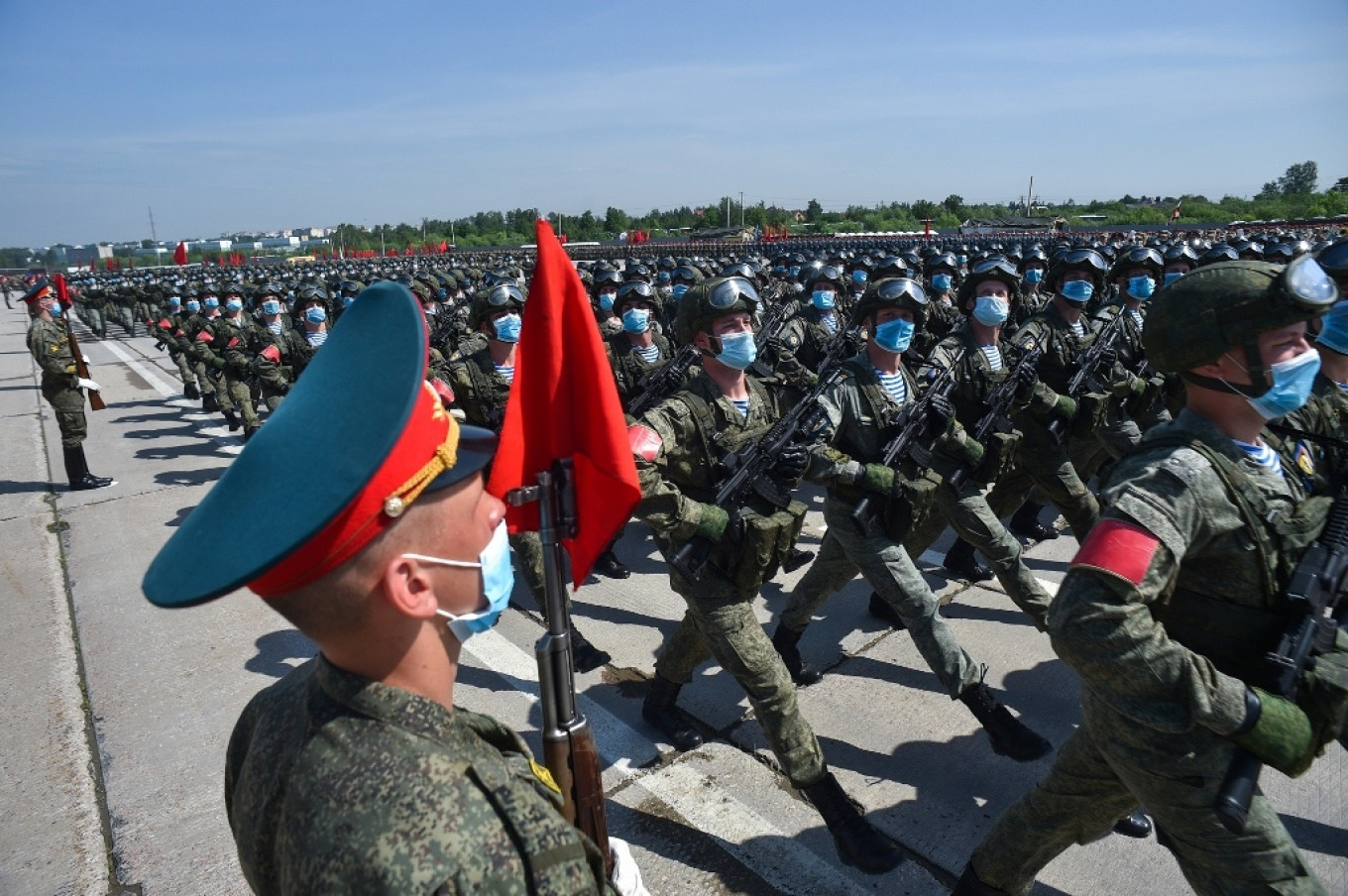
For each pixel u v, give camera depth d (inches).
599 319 395.9
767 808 134.0
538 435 60.7
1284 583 75.7
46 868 126.0
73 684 178.7
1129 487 74.4
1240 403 77.3
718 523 115.8
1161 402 255.1
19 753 154.4
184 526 39.2
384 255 2596.0
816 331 346.9
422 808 36.1
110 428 449.7
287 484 37.5
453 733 41.3
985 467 174.7
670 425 128.0
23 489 331.0
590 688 172.7
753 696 120.2
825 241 1603.1
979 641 184.7
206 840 131.0
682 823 131.3
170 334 567.2
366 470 36.6
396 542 39.7
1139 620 70.2
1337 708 72.8
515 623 203.2
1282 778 138.1
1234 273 75.0
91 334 1020.5
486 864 35.5
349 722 40.0
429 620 42.9
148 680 179.5
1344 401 126.1
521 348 59.3
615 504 60.6
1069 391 214.7
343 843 35.4
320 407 39.9
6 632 203.6
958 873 118.9
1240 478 74.6
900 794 135.9
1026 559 230.2
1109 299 266.2
